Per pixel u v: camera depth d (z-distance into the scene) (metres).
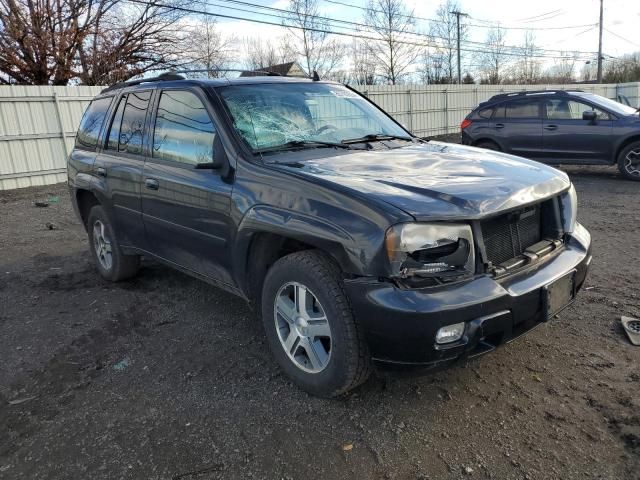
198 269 3.82
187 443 2.70
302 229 2.80
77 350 3.79
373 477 2.41
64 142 13.88
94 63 23.48
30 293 5.04
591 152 10.17
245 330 3.99
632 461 2.41
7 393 3.26
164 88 4.06
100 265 5.23
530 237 3.06
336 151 3.53
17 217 9.32
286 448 2.62
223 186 3.33
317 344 2.96
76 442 2.75
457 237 2.59
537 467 2.41
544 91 10.99
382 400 2.99
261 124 3.54
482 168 3.20
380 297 2.50
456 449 2.56
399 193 2.68
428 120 22.64
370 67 40.28
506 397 2.95
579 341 3.54
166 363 3.54
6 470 2.57
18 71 21.77
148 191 4.04
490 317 2.54
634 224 6.64
